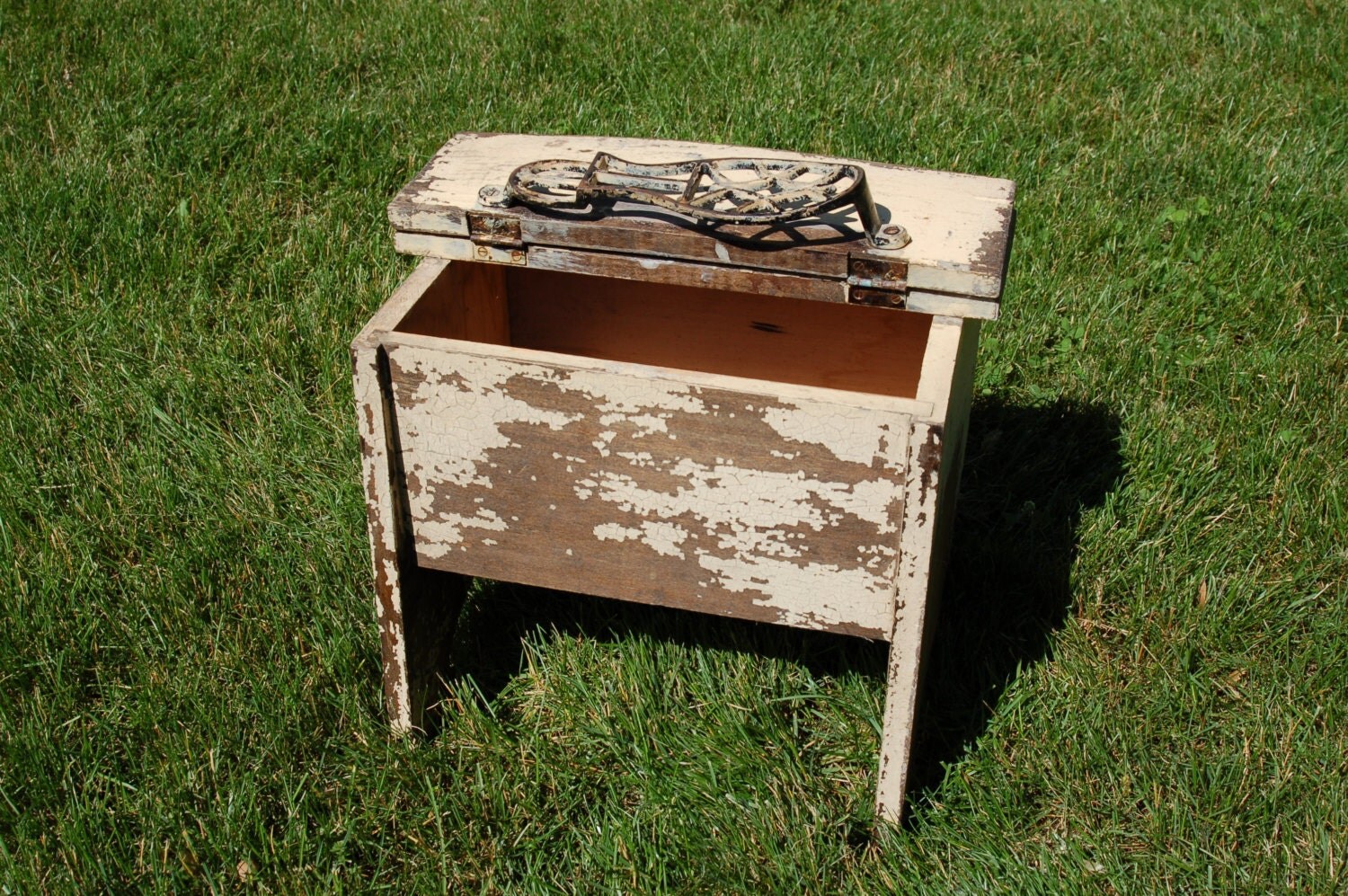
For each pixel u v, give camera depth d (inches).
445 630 89.1
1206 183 147.0
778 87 159.9
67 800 81.6
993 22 181.5
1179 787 83.7
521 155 83.5
